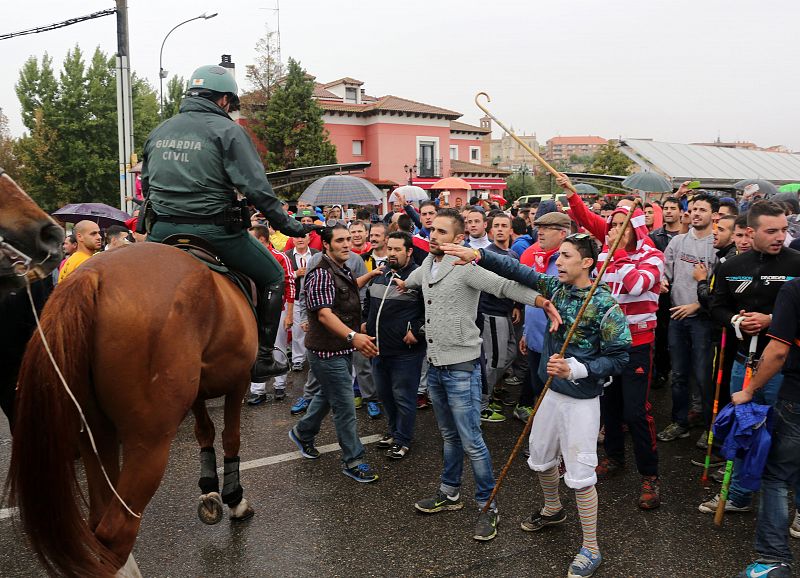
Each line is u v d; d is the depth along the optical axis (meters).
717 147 18.66
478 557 3.75
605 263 3.49
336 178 9.27
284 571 3.60
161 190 3.58
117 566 2.68
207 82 3.69
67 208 9.96
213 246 3.61
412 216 8.26
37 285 3.69
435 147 45.25
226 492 4.12
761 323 3.92
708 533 4.03
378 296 5.54
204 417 4.10
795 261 3.93
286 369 4.43
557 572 3.59
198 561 3.70
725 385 4.85
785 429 3.35
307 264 7.73
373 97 52.34
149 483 2.78
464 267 4.07
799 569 3.57
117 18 14.74
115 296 2.65
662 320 6.95
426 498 4.53
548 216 5.61
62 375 2.46
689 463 5.18
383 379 5.35
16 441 2.45
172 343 2.80
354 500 4.52
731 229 5.28
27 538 2.52
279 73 35.75
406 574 3.56
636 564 3.66
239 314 3.37
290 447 5.57
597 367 3.51
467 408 4.11
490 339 6.12
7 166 37.12
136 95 40.28
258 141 35.72
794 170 18.55
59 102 38.03
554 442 3.80
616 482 4.84
